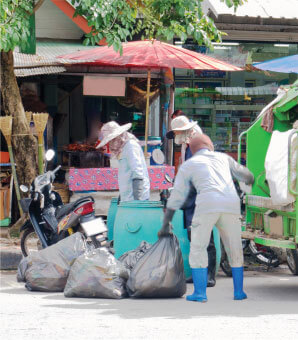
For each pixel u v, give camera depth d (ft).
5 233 46.91
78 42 61.46
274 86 60.29
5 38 39.32
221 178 30.78
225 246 31.99
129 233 34.86
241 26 58.59
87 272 32.27
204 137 31.60
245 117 60.29
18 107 46.01
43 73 48.80
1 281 37.58
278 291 34.96
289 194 31.99
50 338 23.58
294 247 32.32
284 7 59.00
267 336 23.89
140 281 31.68
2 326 25.63
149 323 25.99
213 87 59.93
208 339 23.35
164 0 43.34
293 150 32.04
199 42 44.96
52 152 40.75
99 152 49.65
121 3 41.98
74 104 59.31
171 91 53.21
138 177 35.58
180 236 35.78
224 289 35.42
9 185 49.16
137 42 47.47
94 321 26.43
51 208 39.24
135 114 58.95
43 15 61.21
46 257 34.55
